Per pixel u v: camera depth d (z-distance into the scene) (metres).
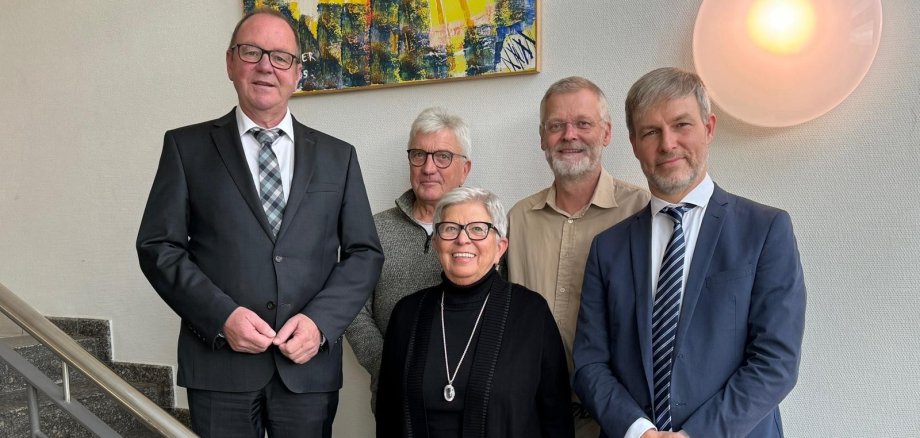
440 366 1.52
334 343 1.57
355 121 2.49
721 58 1.91
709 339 1.37
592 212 1.81
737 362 1.36
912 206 1.79
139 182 2.91
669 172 1.43
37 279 3.17
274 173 1.61
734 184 1.98
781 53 1.84
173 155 1.61
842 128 1.86
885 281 1.82
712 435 1.28
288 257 1.56
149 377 2.92
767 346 1.32
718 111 1.99
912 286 1.79
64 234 3.10
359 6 2.41
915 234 1.79
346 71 2.45
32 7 3.07
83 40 2.98
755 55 1.87
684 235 1.48
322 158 1.68
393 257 1.99
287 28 1.61
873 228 1.83
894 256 1.81
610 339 1.53
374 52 2.39
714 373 1.36
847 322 1.87
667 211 1.48
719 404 1.31
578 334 1.57
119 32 2.89
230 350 1.52
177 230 1.56
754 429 1.36
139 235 1.57
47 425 2.42
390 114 2.43
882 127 1.82
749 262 1.37
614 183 1.87
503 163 2.27
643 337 1.44
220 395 1.53
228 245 1.54
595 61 2.12
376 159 2.46
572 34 2.15
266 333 1.46
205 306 1.47
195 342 1.55
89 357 1.54
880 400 1.84
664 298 1.44
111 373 1.52
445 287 1.60
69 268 3.10
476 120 2.29
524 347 1.51
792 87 1.84
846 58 1.78
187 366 1.55
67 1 2.99
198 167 1.59
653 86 1.44
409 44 2.34
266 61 1.55
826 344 1.89
